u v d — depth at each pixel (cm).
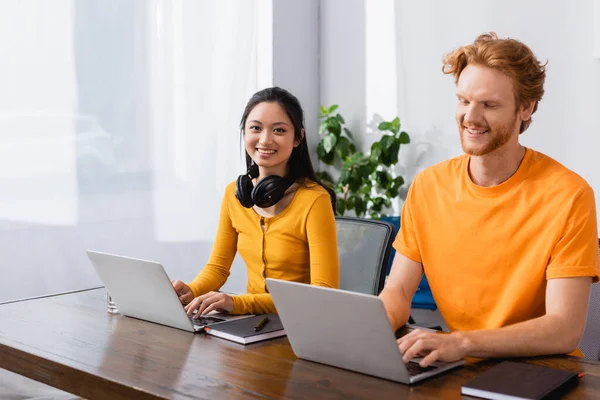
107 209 367
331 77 477
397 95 445
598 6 358
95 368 155
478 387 134
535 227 176
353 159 442
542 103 384
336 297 144
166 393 138
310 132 481
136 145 377
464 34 411
